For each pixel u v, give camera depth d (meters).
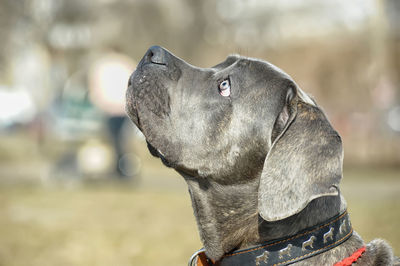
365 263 3.96
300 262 3.87
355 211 10.38
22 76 39.12
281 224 3.96
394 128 20.05
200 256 4.45
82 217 9.91
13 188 13.30
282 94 4.19
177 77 4.47
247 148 4.23
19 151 22.19
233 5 29.69
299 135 3.87
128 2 28.81
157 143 4.41
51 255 7.68
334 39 25.70
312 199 3.71
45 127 14.18
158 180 15.03
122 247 8.09
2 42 28.98
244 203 4.24
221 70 4.52
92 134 13.55
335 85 24.08
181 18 29.56
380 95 22.00
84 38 27.98
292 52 26.95
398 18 25.59
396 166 18.31
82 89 13.40
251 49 28.34
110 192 12.62
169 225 9.32
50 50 27.36
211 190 4.36
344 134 20.12
